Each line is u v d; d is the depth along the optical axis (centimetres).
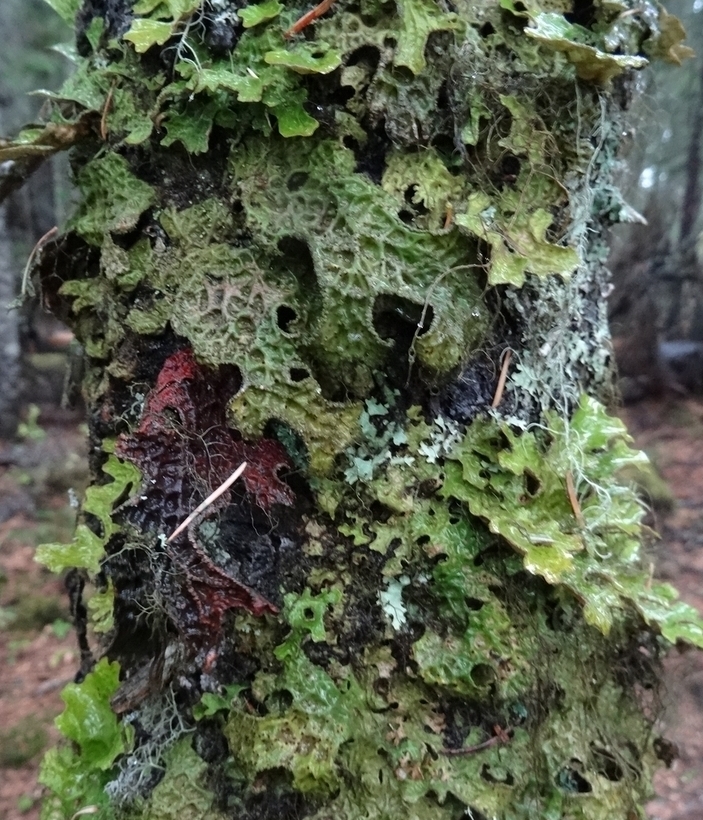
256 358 16
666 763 20
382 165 17
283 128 16
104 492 18
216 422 17
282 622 17
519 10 17
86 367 20
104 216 18
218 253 17
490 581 17
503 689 17
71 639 60
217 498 16
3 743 48
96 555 18
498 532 16
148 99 17
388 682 17
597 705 19
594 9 18
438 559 17
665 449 90
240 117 17
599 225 21
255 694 17
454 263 17
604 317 22
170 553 16
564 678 18
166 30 16
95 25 19
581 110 18
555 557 16
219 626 16
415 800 17
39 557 18
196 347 16
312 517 17
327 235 16
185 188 17
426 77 17
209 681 17
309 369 16
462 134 17
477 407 18
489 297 17
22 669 56
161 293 17
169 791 17
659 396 106
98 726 18
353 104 17
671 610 19
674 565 61
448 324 16
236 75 16
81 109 19
